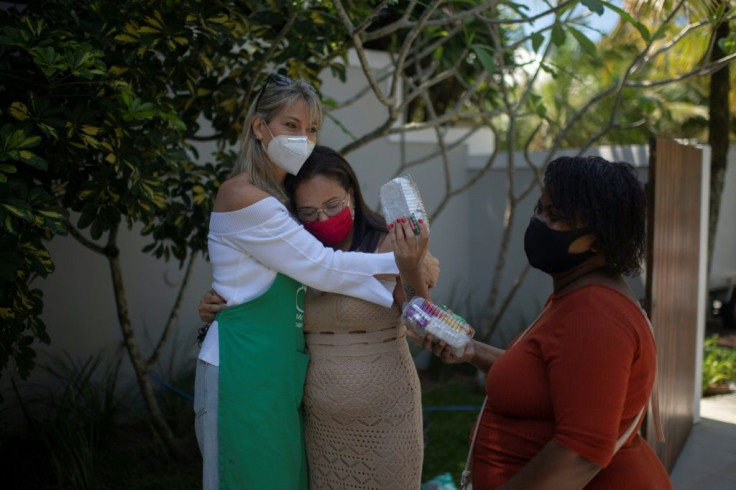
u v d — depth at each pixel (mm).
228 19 3369
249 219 2217
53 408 4492
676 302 4340
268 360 2219
